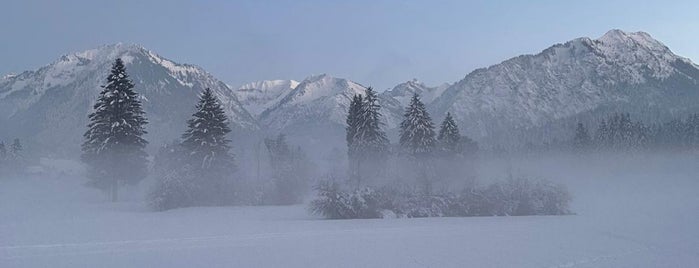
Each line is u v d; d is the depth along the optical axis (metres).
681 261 15.76
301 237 19.73
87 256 14.97
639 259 15.95
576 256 16.17
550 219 29.50
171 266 13.77
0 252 15.49
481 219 29.66
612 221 27.98
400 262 14.77
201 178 43.97
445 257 15.59
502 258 15.55
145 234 20.33
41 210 35.12
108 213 33.78
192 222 26.52
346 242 18.48
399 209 32.31
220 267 13.76
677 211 36.06
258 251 16.25
